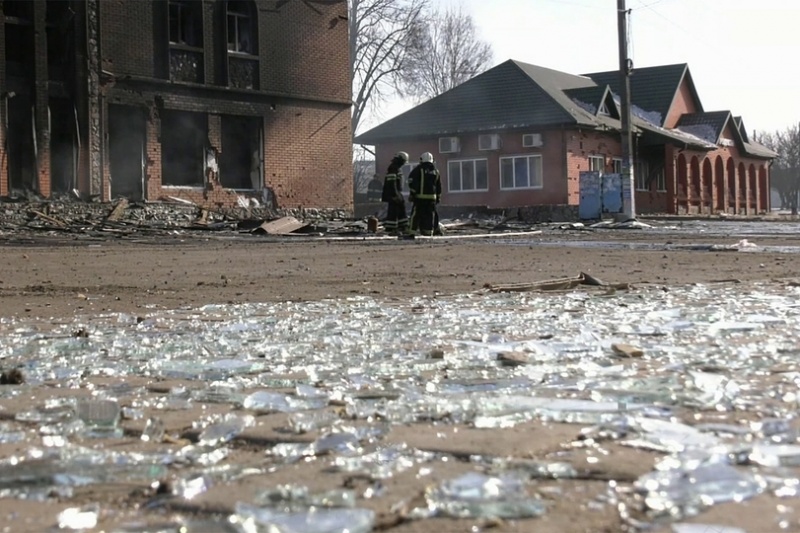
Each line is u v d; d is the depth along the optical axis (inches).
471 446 88.1
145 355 160.6
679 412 103.5
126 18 1084.5
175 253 575.8
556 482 75.1
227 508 69.3
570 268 431.2
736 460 81.0
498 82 1870.1
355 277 384.5
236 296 299.7
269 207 1216.8
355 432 95.0
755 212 2527.1
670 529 63.2
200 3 1151.0
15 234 831.1
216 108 1162.6
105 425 101.4
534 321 209.0
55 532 65.2
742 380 125.4
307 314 235.6
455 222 1146.0
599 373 133.7
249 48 1207.6
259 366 145.6
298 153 1250.0
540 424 97.9
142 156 1103.6
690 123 2279.8
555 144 1736.0
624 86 1189.1
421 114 1913.1
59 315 240.8
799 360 143.9
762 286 313.1
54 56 1063.0
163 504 70.8
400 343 173.5
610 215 1352.1
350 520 64.7
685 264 452.4
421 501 70.0
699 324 197.8
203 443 92.6
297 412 107.3
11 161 1021.8
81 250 607.8
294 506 68.9
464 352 158.6
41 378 137.3
